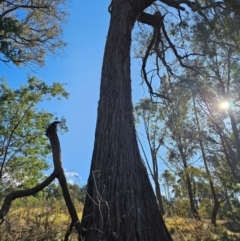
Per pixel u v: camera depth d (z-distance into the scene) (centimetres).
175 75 830
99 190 439
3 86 1828
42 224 470
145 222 419
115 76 542
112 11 618
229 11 656
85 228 421
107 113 511
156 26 714
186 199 1861
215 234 1032
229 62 995
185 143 2056
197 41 729
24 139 1830
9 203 409
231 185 1717
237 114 1606
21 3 1311
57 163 459
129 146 479
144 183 457
